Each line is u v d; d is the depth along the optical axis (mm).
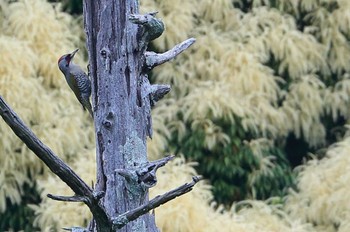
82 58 21953
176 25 21922
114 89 10867
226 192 22203
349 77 23125
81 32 22453
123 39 10859
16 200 20344
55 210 19734
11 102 19953
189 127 21891
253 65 21688
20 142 20188
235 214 20266
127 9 10875
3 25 21578
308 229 20812
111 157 10891
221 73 21781
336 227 20969
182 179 19984
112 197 10844
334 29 22844
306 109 22516
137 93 10945
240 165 22078
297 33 22359
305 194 21188
